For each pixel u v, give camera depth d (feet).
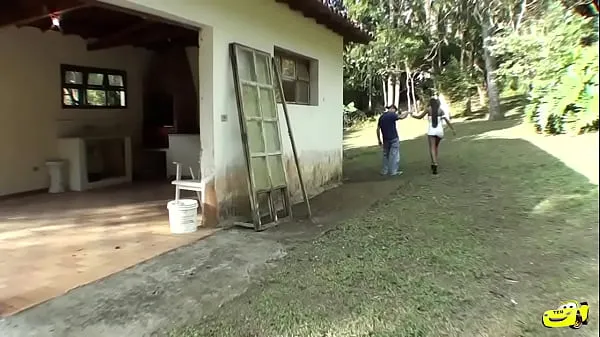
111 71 31.76
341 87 31.78
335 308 10.62
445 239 15.90
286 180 20.88
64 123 28.68
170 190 27.25
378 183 29.37
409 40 66.59
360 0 62.85
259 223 17.93
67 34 27.91
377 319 10.02
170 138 32.60
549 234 15.76
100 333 9.50
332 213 21.15
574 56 38.45
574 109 39.91
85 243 15.94
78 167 27.35
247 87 19.35
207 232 17.44
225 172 18.70
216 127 18.07
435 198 22.90
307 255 14.62
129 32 27.43
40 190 27.17
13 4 19.65
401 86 86.12
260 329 9.67
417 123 69.62
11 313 10.32
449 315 10.11
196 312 10.52
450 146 43.88
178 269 13.30
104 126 31.37
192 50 32.94
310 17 24.93
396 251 14.76
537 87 44.57
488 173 28.60
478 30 66.39
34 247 15.43
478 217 18.67
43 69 27.40
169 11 15.51
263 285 12.12
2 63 25.22
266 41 21.52
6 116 25.53
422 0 61.77
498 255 13.96
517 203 20.52
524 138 43.27
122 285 12.06
